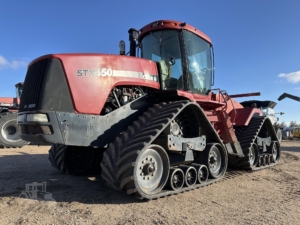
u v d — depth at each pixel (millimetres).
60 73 3773
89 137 3842
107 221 3061
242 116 7211
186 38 5250
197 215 3365
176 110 4109
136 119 4398
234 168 6961
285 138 27047
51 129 3596
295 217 3391
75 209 3430
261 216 3398
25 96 3936
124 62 4359
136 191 3545
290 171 6773
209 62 5973
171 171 4215
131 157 3557
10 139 11305
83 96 3852
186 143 4453
